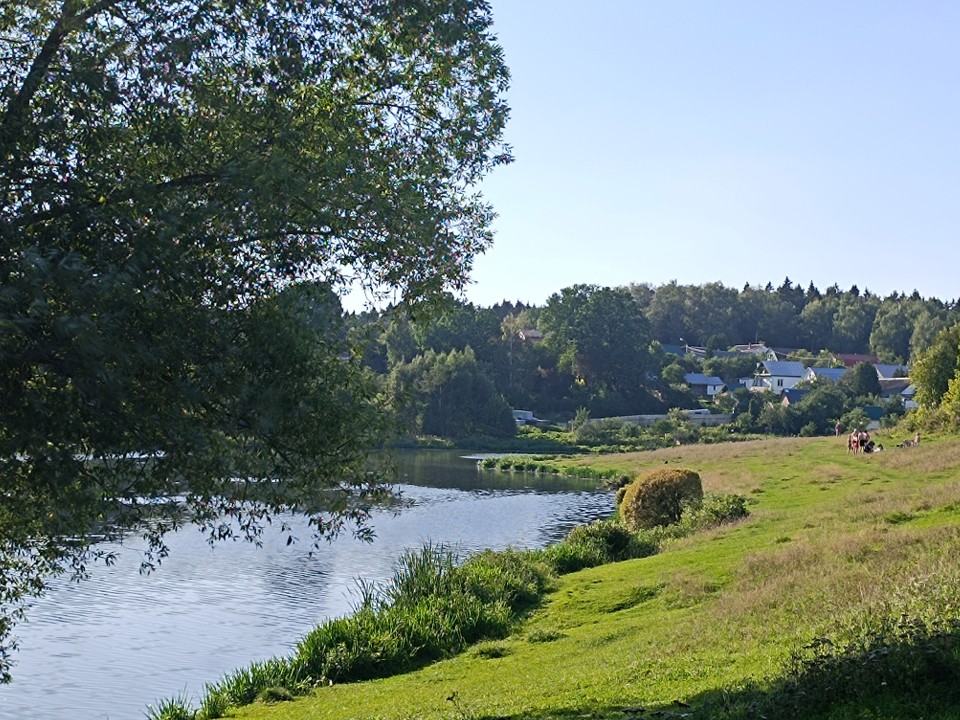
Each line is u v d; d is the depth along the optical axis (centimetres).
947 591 1181
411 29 1147
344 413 1035
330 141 1146
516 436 11919
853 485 3859
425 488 6500
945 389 7281
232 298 978
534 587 2381
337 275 1152
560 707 1191
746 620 1480
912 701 843
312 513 1091
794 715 882
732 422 12562
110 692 1956
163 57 1002
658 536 3153
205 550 3619
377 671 1888
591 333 14838
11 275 836
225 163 1051
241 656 2217
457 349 13938
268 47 1090
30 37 1070
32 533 1166
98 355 820
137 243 908
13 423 877
